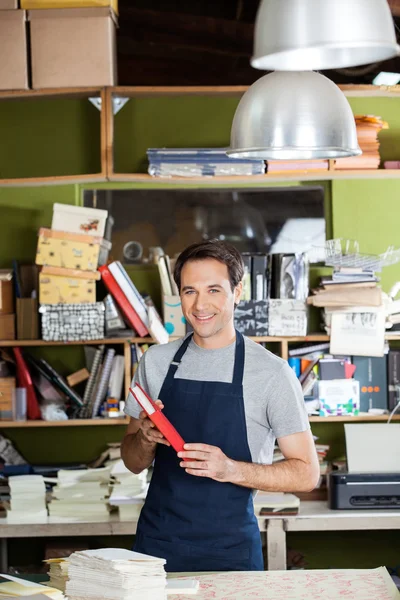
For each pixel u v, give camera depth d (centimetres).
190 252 287
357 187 504
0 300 477
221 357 297
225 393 292
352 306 475
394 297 494
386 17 206
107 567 220
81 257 466
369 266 479
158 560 224
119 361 480
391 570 495
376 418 479
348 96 506
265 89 271
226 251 288
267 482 279
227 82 812
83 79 474
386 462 467
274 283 483
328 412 480
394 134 509
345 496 450
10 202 505
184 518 285
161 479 293
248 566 283
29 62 483
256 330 475
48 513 450
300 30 206
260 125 268
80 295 470
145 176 475
